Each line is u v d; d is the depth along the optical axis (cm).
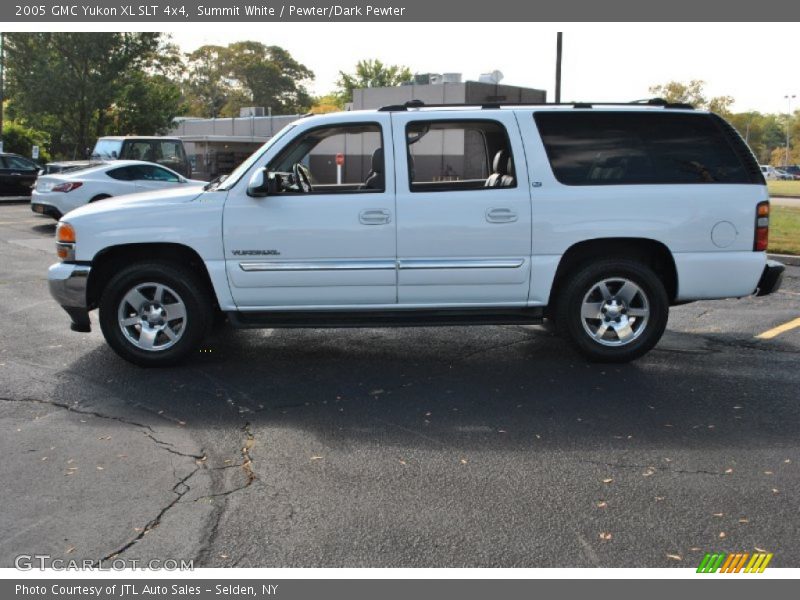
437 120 602
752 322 786
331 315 615
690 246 605
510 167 604
